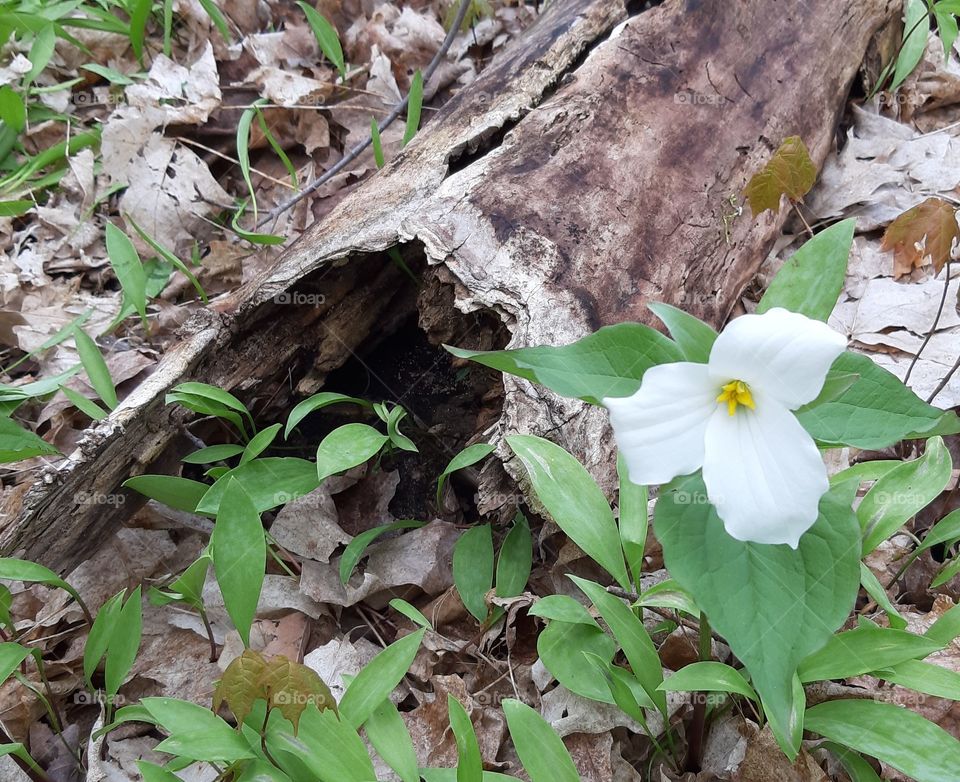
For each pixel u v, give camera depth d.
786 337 0.27
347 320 0.63
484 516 0.60
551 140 0.58
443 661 0.52
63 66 1.02
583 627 0.44
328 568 0.57
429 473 0.64
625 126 0.61
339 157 0.96
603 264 0.54
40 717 0.51
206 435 0.62
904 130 0.83
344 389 0.68
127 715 0.43
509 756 0.47
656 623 0.49
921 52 0.84
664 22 0.66
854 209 0.78
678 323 0.33
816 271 0.37
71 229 0.87
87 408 0.60
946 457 0.43
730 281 0.63
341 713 0.39
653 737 0.42
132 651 0.46
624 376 0.33
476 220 0.53
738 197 0.64
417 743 0.47
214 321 0.58
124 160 0.89
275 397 0.64
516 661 0.51
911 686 0.37
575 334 0.50
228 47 1.00
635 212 0.57
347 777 0.37
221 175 0.93
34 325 0.77
